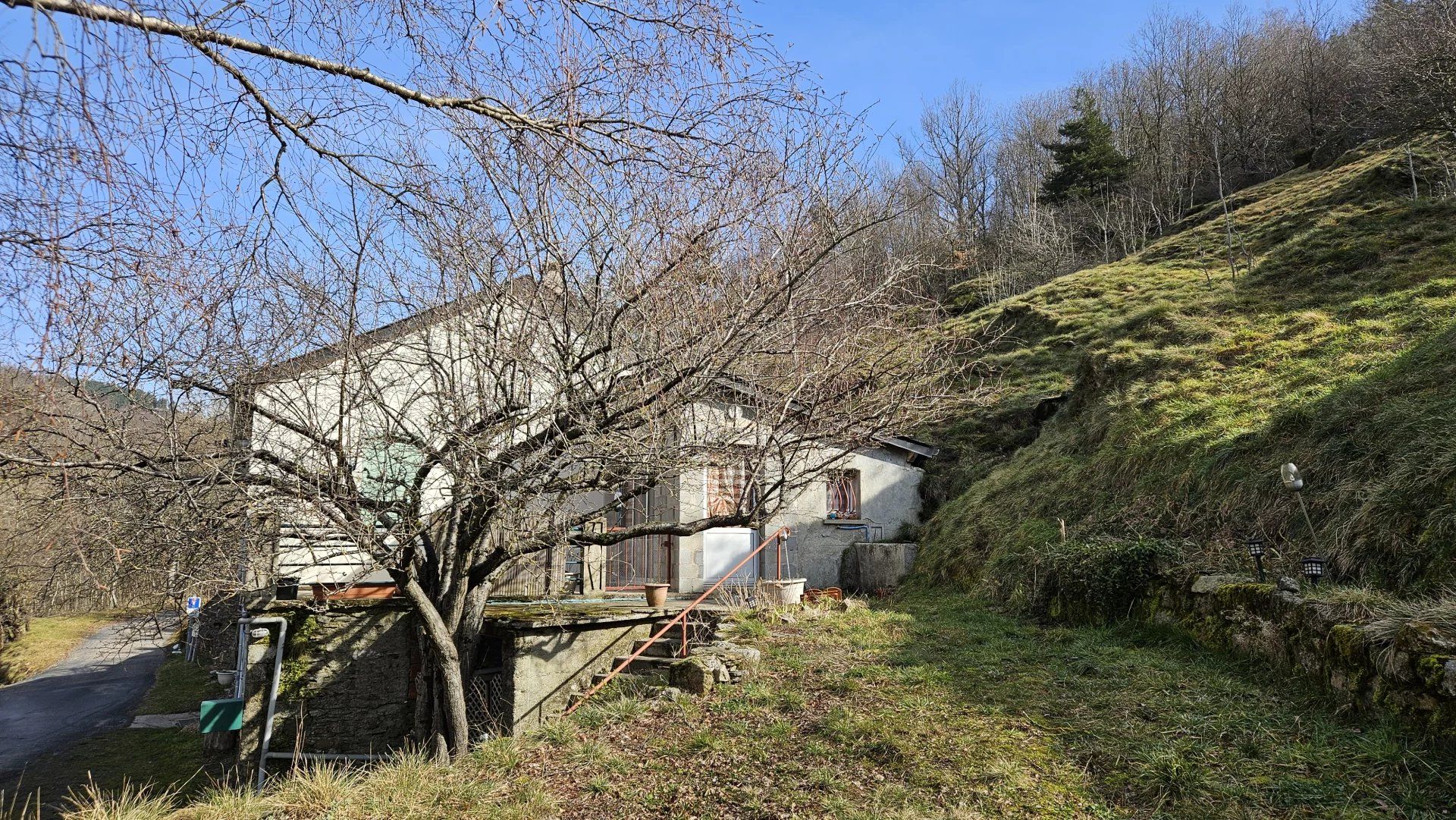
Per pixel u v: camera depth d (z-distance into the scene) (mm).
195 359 5430
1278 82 37500
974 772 4879
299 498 5738
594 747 5812
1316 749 4719
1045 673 6898
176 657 22953
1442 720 4379
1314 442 8523
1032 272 32156
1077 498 11500
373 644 9383
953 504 14469
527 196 5730
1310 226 19328
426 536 6703
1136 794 4484
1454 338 8664
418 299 6254
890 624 9344
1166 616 7746
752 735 5793
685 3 4414
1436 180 18688
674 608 10289
